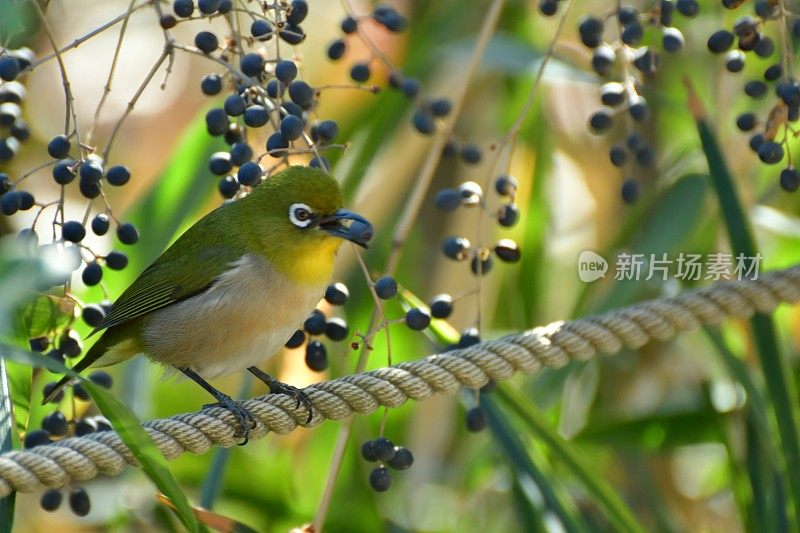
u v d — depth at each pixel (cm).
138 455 669
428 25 1295
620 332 872
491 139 1341
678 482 1386
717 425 1131
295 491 1230
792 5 973
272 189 847
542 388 1125
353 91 1257
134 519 1236
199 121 1084
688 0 857
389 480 812
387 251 1271
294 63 769
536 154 1273
